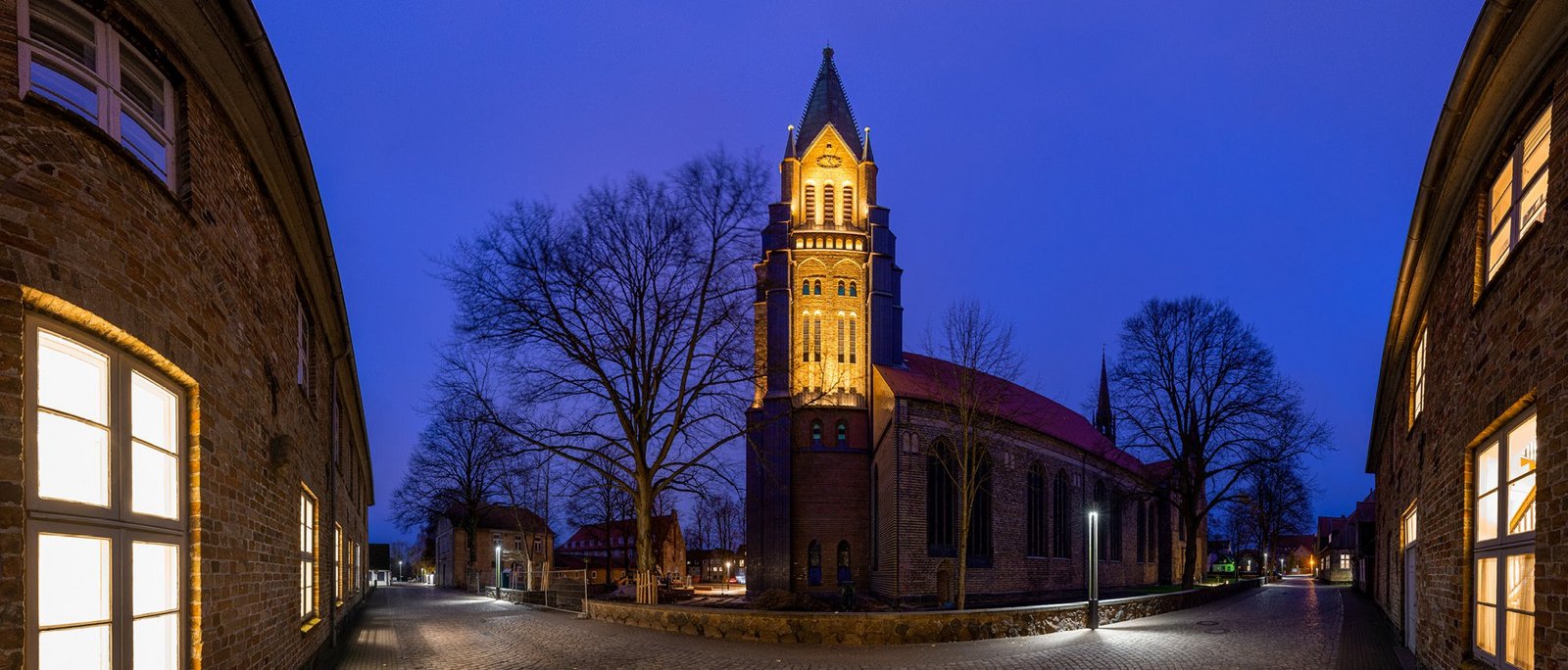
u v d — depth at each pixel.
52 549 5.04
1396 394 20.69
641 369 25.80
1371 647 18.33
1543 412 7.41
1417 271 13.70
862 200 50.94
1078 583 55.34
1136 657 16.62
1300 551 140.00
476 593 54.97
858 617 19.31
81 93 6.00
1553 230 7.30
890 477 42.94
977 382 35.97
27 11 5.47
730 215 25.91
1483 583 9.84
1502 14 7.70
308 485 13.68
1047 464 52.69
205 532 7.15
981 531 46.03
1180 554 73.06
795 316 49.12
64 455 5.28
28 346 5.00
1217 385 38.88
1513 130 8.74
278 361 10.84
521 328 25.17
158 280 6.44
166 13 6.93
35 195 5.10
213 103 8.22
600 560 89.19
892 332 49.38
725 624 20.69
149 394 6.50
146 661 6.20
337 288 15.23
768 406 47.22
